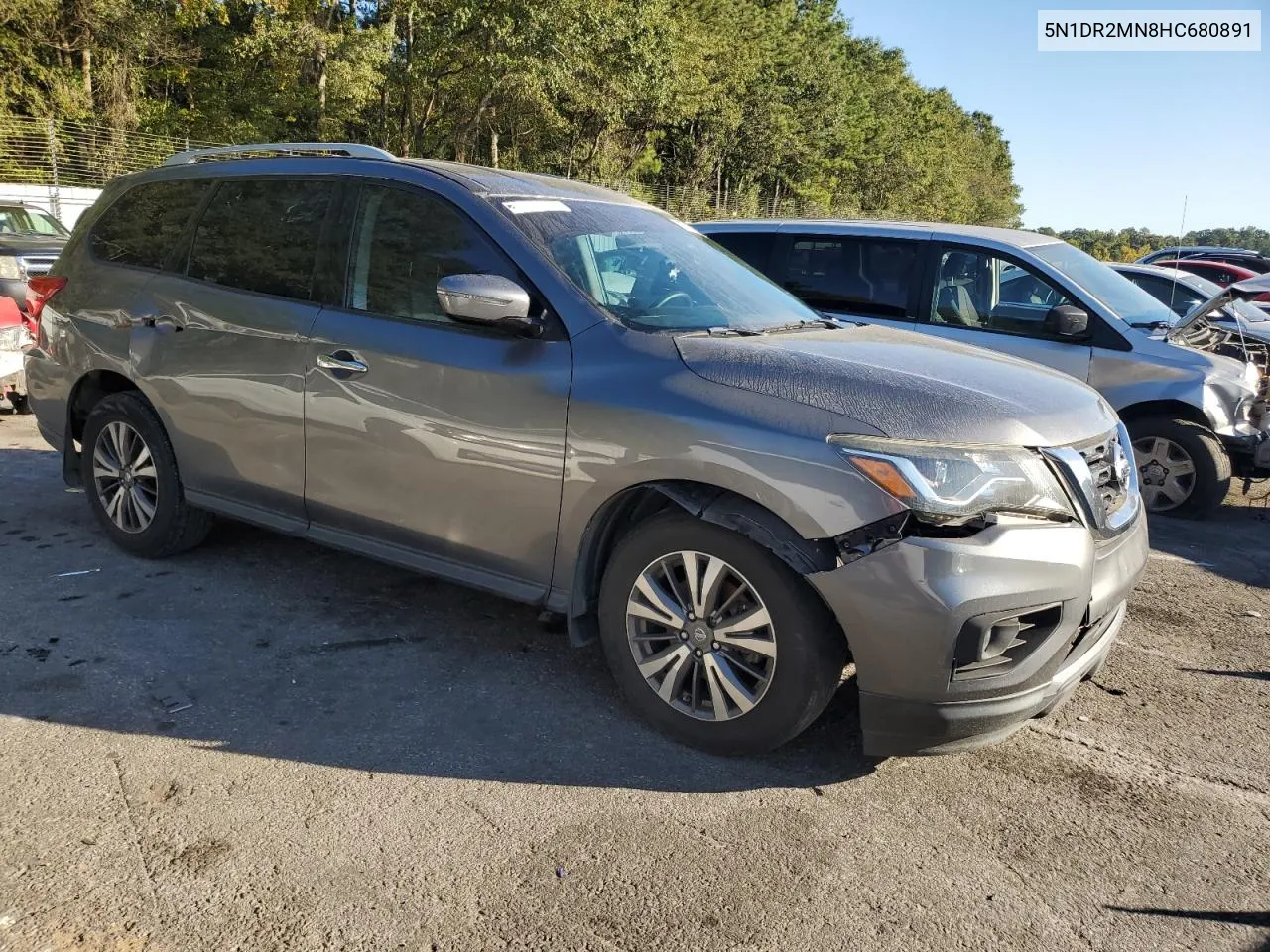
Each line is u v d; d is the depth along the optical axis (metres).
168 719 3.22
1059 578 2.83
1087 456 3.06
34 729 3.11
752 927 2.39
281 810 2.76
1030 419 2.96
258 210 4.22
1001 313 6.66
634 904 2.45
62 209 25.02
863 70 66.12
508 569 3.47
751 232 7.30
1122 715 3.66
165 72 31.97
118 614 4.02
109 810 2.72
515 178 4.05
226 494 4.26
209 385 4.17
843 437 2.81
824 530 2.79
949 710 2.80
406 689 3.51
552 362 3.32
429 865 2.56
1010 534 2.79
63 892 2.38
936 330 6.68
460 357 3.47
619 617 3.26
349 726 3.24
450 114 34.59
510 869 2.56
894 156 64.69
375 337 3.68
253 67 31.98
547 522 3.32
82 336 4.70
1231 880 2.68
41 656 3.61
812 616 2.90
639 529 3.18
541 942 2.30
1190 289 10.60
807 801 2.94
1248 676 4.07
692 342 3.27
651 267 3.81
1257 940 2.44
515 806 2.84
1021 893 2.57
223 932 2.28
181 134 31.73
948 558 2.72
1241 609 4.92
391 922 2.34
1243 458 6.58
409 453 3.58
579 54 29.81
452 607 4.26
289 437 3.94
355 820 2.73
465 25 29.34
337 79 28.62
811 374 3.04
